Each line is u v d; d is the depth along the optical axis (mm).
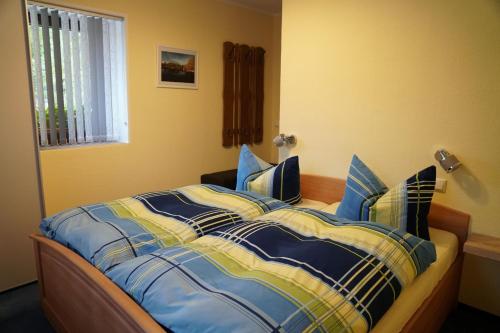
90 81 3217
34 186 2436
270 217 1909
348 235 1623
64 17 2977
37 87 2912
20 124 2318
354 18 2438
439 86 2145
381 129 2422
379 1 2312
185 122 3926
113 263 1532
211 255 1482
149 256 1486
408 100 2275
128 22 3295
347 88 2545
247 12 4363
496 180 2023
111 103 3395
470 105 2051
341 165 2666
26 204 2418
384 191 2148
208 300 1150
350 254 1471
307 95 2777
